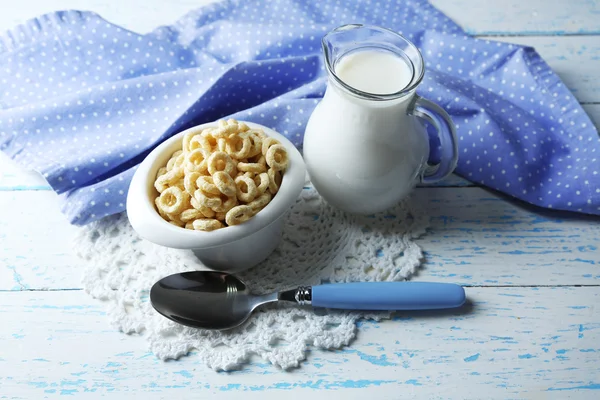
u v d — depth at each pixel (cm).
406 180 49
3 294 48
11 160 55
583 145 55
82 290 48
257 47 60
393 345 46
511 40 64
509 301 49
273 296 46
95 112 55
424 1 64
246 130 47
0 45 59
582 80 61
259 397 44
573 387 45
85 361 45
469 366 46
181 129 56
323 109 48
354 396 44
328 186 49
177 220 44
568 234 52
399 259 50
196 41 61
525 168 53
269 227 46
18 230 51
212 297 47
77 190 52
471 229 52
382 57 47
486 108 55
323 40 46
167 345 46
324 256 50
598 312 48
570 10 66
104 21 59
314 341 46
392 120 46
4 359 45
